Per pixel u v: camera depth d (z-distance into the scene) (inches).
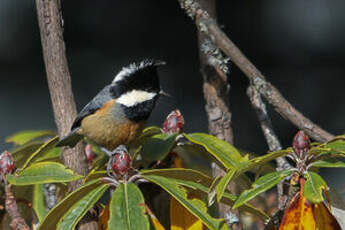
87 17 807.1
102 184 201.3
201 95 756.6
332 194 212.7
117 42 800.3
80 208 187.3
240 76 740.7
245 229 289.0
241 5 807.7
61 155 233.3
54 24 217.3
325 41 780.6
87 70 781.9
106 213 205.3
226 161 211.0
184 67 786.2
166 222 221.5
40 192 250.4
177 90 762.2
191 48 796.6
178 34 805.2
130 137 291.1
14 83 759.1
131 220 182.1
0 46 773.9
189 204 189.8
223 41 219.8
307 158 193.2
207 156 236.1
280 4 805.9
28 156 254.2
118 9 810.8
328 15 790.5
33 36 780.6
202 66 249.1
